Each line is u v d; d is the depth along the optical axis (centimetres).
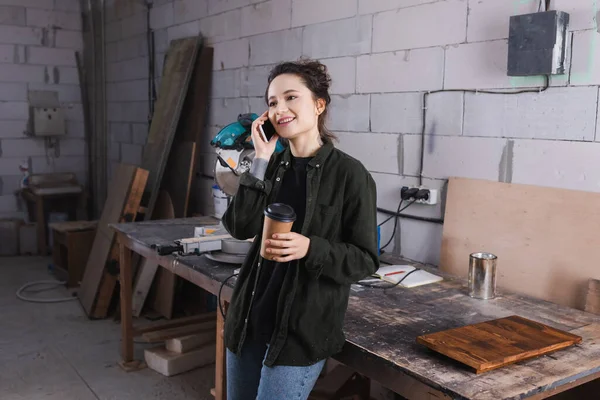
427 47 257
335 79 306
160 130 431
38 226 567
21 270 519
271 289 155
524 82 223
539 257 219
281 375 151
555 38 205
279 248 140
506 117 230
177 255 258
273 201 158
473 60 240
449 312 190
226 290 220
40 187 580
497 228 232
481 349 149
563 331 162
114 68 568
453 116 250
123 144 564
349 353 164
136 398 293
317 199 152
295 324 149
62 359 336
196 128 420
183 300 417
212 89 419
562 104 212
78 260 469
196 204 446
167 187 439
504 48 228
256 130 159
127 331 325
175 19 460
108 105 588
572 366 147
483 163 240
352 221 152
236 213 157
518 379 139
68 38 618
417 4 259
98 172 614
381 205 287
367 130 290
